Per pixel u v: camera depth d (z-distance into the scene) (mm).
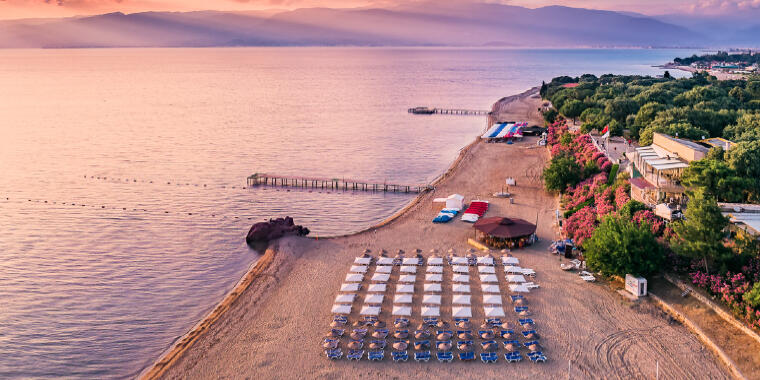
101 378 52344
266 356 51969
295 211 101750
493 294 60969
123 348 57094
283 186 119312
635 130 135500
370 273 68438
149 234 89562
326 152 153875
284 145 163375
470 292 61875
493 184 111625
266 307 61625
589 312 57250
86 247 83875
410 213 94750
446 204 94250
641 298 59188
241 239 87000
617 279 63906
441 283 64625
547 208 93562
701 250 56656
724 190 72875
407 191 113938
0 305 65875
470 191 106938
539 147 148750
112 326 61219
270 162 141750
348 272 70000
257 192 114500
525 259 70938
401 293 62062
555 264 69312
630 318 55812
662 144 89688
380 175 128500
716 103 148250
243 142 167875
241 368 50375
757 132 107250
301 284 67062
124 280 72562
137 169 134125
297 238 82438
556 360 49406
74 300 67250
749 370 45969
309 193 113688
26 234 89500
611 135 137000
